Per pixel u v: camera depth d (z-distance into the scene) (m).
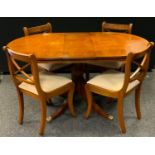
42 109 2.00
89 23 3.28
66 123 2.26
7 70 3.45
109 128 2.18
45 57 1.89
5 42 3.32
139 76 2.03
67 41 2.36
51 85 2.03
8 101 2.68
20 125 2.25
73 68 2.51
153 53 3.38
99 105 2.59
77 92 2.63
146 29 3.30
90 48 2.11
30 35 2.68
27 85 2.07
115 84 2.03
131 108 2.51
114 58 1.89
